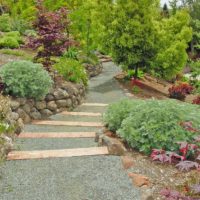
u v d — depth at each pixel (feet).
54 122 28.07
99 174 17.20
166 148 18.49
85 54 58.95
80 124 27.66
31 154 19.72
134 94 43.27
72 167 18.04
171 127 18.79
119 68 64.59
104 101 38.37
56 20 36.42
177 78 63.62
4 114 23.35
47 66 36.42
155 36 47.60
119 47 48.06
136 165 17.88
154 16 48.93
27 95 28.32
